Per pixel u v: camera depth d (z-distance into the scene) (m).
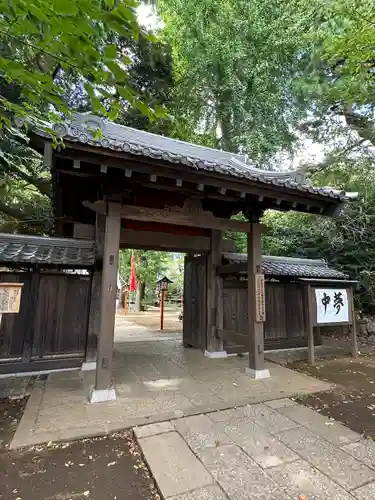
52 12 1.09
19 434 2.64
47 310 4.77
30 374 4.50
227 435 2.68
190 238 5.76
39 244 5.03
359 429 2.83
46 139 2.84
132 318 14.27
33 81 1.43
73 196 5.00
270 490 1.95
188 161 3.37
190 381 4.18
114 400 3.45
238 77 8.45
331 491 1.94
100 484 2.06
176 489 1.96
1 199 6.74
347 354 6.12
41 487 2.02
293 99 8.48
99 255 4.82
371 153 8.63
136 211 3.99
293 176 4.85
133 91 1.41
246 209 4.82
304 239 9.84
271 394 3.69
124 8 1.11
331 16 5.66
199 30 8.52
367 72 5.36
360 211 8.12
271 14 8.00
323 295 5.66
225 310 5.90
